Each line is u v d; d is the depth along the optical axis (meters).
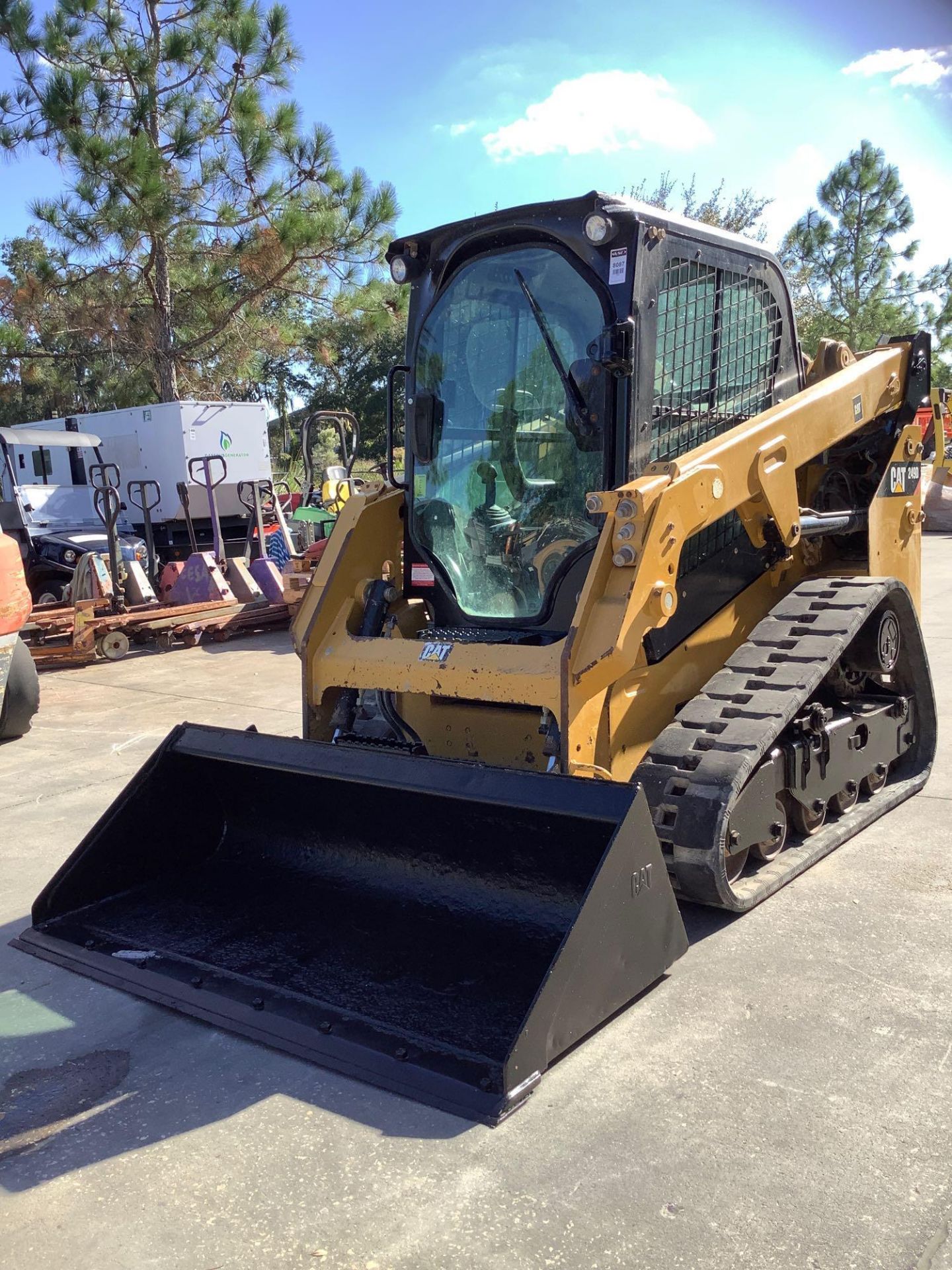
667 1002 3.17
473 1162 2.48
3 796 5.76
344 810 3.67
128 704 8.09
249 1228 2.31
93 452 13.91
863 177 26.23
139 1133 2.67
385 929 3.46
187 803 3.99
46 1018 3.25
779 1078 2.76
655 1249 2.18
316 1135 2.62
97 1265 2.23
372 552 4.32
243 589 11.48
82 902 3.83
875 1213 2.25
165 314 18.64
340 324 19.16
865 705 4.62
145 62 16.09
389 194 17.02
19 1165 2.57
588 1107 2.67
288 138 16.77
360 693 4.24
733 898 3.45
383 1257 2.20
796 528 4.13
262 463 15.66
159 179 15.86
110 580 10.77
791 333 4.55
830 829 4.28
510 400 3.99
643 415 3.69
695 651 4.04
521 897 3.36
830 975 3.28
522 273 3.91
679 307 3.84
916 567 5.22
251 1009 3.13
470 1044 2.84
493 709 3.90
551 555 3.91
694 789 3.40
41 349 21.27
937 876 3.99
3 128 16.05
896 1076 2.74
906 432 4.96
